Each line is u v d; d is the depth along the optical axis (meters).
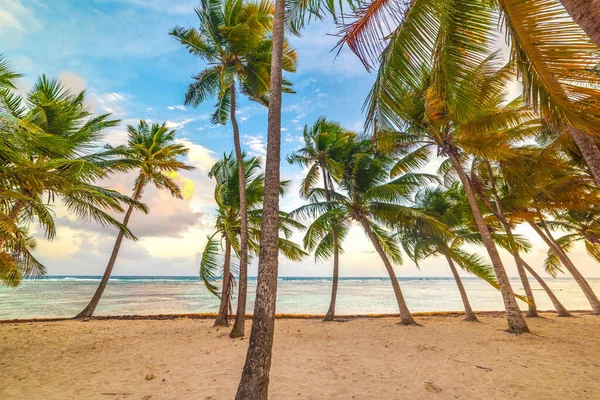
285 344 8.17
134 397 4.59
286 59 10.09
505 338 8.65
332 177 14.77
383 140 7.46
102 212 8.90
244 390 3.42
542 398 4.49
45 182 6.50
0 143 5.34
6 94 6.48
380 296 34.00
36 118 7.96
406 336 9.27
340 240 15.45
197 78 10.83
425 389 4.88
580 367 5.95
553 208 12.48
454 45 3.90
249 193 11.64
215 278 10.39
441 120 9.45
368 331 10.20
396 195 10.95
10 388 5.00
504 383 5.11
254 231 11.66
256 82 10.16
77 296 28.84
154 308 21.09
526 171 11.56
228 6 9.67
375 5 4.37
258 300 3.77
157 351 7.39
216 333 9.73
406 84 4.03
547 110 3.25
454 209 14.53
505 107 9.78
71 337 8.99
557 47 2.78
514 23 2.96
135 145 13.95
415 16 3.76
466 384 5.08
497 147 8.88
